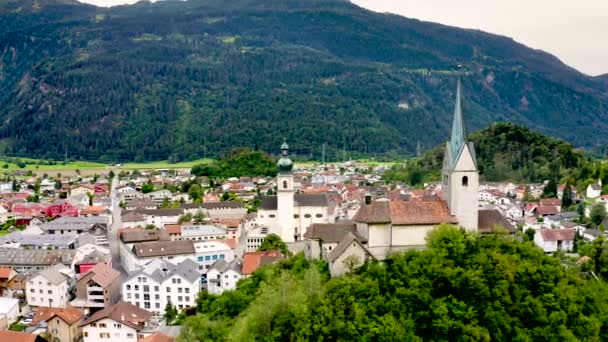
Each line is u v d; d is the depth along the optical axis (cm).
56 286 18275
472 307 9669
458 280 9881
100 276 18450
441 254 10550
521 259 11044
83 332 15575
